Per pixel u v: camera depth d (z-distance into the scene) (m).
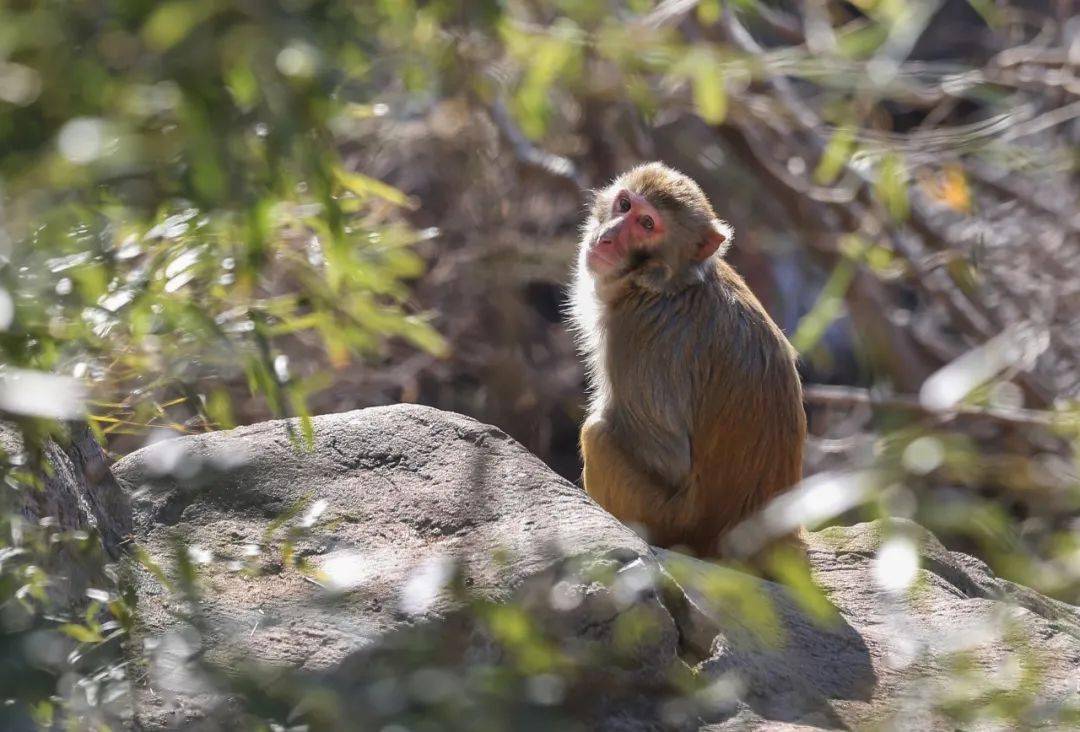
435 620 7.98
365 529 9.37
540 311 29.58
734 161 23.44
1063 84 18.08
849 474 7.22
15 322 5.41
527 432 25.06
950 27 28.36
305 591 8.62
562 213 24.78
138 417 9.72
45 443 7.84
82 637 6.67
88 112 4.52
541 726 7.52
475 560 8.54
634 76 8.62
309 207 7.53
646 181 12.98
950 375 8.59
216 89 4.64
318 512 8.73
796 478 12.29
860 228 21.44
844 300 22.27
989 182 20.55
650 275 12.62
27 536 6.72
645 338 12.59
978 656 9.36
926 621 10.02
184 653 7.52
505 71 9.88
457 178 23.34
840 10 21.64
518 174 22.50
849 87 9.27
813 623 9.47
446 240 24.23
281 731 6.75
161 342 7.86
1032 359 17.17
